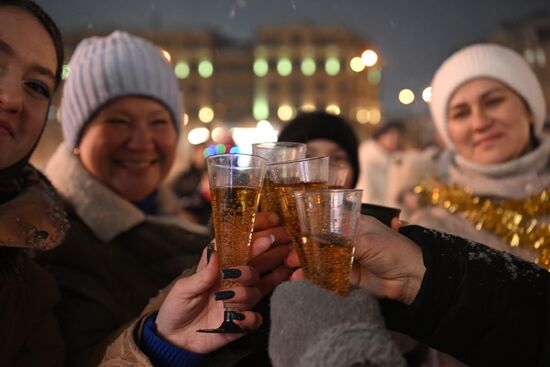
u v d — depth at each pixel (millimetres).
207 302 1489
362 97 73125
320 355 1038
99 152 2549
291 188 1351
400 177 3318
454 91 2594
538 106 2559
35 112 1753
